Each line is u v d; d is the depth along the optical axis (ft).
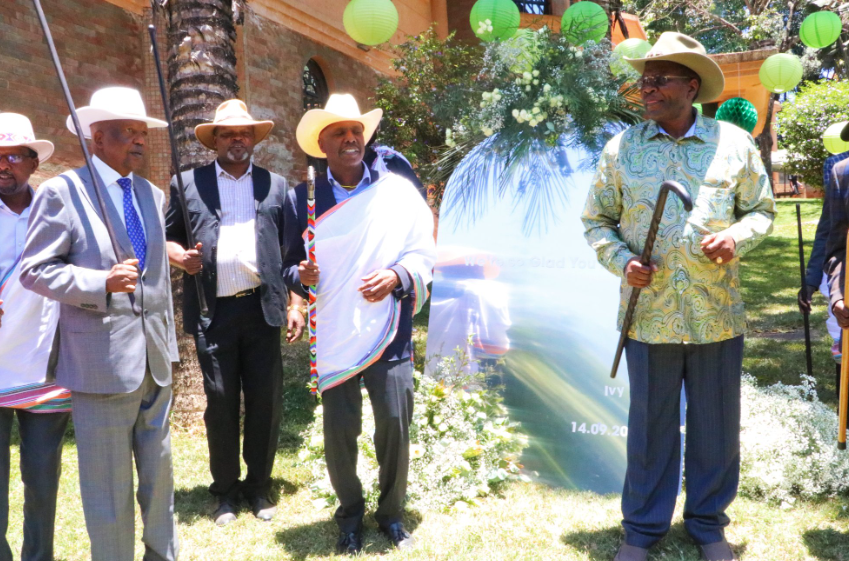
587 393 14.67
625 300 11.60
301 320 14.03
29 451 11.12
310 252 11.81
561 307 15.06
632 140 11.46
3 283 11.02
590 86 16.03
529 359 15.08
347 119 12.10
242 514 13.85
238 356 13.89
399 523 12.48
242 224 13.87
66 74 26.00
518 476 14.76
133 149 10.67
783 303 33.04
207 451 16.99
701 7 71.36
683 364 11.44
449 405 14.88
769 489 13.61
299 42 36.06
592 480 14.38
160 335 10.73
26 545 11.32
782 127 55.72
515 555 11.67
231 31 19.12
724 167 10.96
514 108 16.25
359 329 11.93
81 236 10.14
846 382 11.32
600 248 11.46
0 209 11.35
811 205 62.59
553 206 15.48
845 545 11.66
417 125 32.30
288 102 35.17
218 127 13.91
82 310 10.09
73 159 26.35
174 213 13.88
